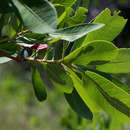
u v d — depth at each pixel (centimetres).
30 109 419
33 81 59
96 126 152
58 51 57
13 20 54
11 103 426
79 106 60
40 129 385
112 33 58
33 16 48
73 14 60
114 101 57
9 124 401
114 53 53
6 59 59
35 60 56
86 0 63
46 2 47
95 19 58
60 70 56
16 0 49
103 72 58
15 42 54
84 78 57
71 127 162
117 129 149
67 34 52
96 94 58
